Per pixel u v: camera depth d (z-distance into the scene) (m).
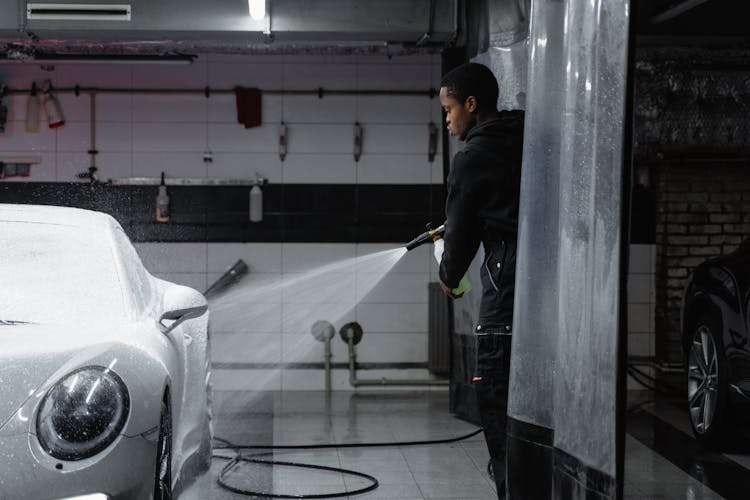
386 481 4.94
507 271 3.55
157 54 7.44
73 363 2.82
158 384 2.98
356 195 7.82
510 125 3.60
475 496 4.67
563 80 3.37
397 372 7.84
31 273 3.52
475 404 6.50
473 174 3.53
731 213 7.61
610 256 2.96
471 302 6.45
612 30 2.99
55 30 5.84
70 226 3.81
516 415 3.43
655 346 7.78
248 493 4.53
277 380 7.79
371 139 7.81
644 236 7.77
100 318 3.37
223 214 7.75
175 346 3.70
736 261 5.55
